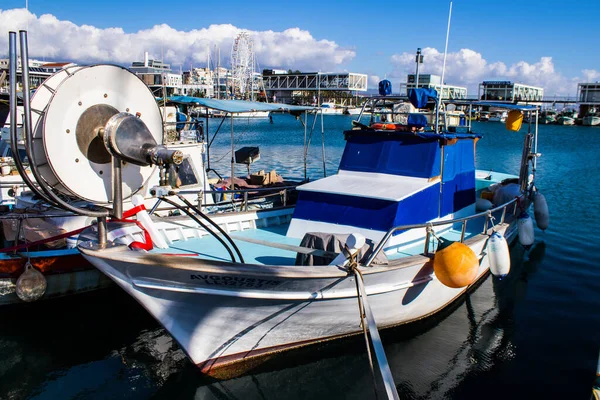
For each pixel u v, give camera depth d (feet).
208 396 21.44
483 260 31.04
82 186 15.08
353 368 23.47
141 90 16.20
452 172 31.24
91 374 23.30
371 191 27.04
